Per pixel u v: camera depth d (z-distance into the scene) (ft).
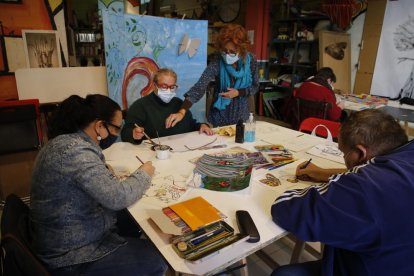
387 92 13.48
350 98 11.95
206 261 2.85
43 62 9.85
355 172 2.87
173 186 4.28
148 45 9.26
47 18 9.77
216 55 7.63
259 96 17.67
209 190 4.17
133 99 9.36
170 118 6.24
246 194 4.09
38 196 3.42
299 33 15.48
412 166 2.68
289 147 6.05
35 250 3.52
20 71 8.47
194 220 3.34
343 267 3.13
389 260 2.59
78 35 17.98
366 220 2.51
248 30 17.53
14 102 7.64
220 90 7.80
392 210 2.48
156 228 3.33
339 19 13.52
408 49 12.46
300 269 4.01
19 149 7.95
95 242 3.71
